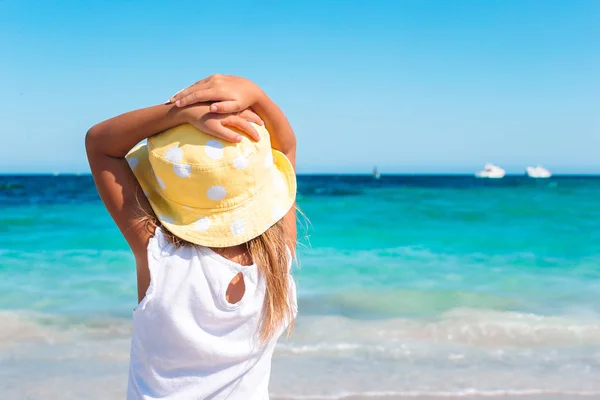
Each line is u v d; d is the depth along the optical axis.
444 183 52.44
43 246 10.95
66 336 5.36
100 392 4.12
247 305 1.45
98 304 6.56
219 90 1.40
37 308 6.36
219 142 1.41
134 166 1.58
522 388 4.21
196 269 1.41
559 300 6.90
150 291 1.39
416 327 5.65
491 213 18.27
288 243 1.64
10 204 21.56
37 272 8.45
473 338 5.34
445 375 4.44
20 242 11.43
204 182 1.40
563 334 5.46
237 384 1.49
